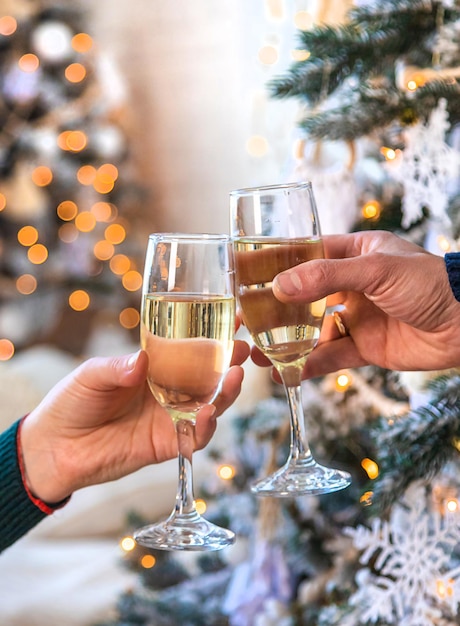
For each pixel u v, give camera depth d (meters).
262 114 1.54
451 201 0.95
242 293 0.82
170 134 3.22
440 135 0.93
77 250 3.19
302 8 1.33
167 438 0.94
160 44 3.17
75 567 1.88
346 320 0.94
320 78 0.98
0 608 1.71
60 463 0.95
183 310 0.78
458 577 0.92
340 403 1.23
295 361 0.84
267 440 1.34
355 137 0.97
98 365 0.89
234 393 0.89
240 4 1.57
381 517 0.98
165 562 1.47
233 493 1.47
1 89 3.06
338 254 0.92
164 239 0.79
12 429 0.96
